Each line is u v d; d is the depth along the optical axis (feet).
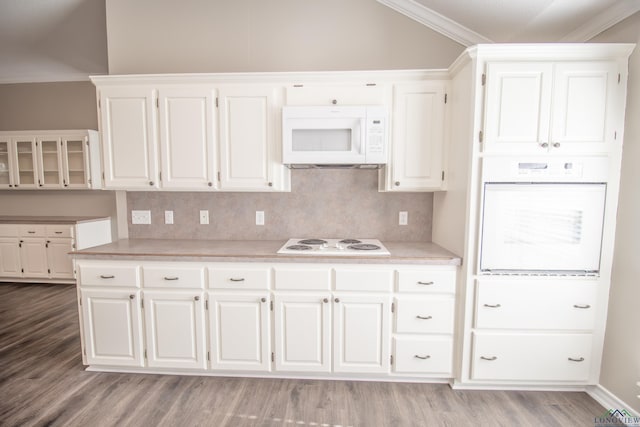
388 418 5.93
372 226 8.52
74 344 8.70
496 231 6.30
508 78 6.06
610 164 6.11
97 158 13.94
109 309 7.02
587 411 6.12
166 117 7.46
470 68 6.22
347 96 7.21
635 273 5.82
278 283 6.73
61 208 15.01
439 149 7.27
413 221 8.45
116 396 6.49
